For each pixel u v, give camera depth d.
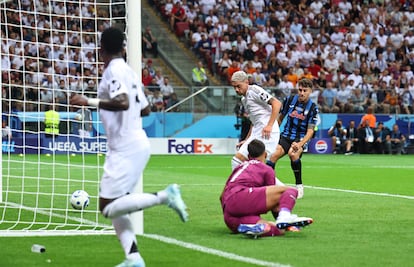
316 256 16.36
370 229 20.50
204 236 19.17
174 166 48.12
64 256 16.36
